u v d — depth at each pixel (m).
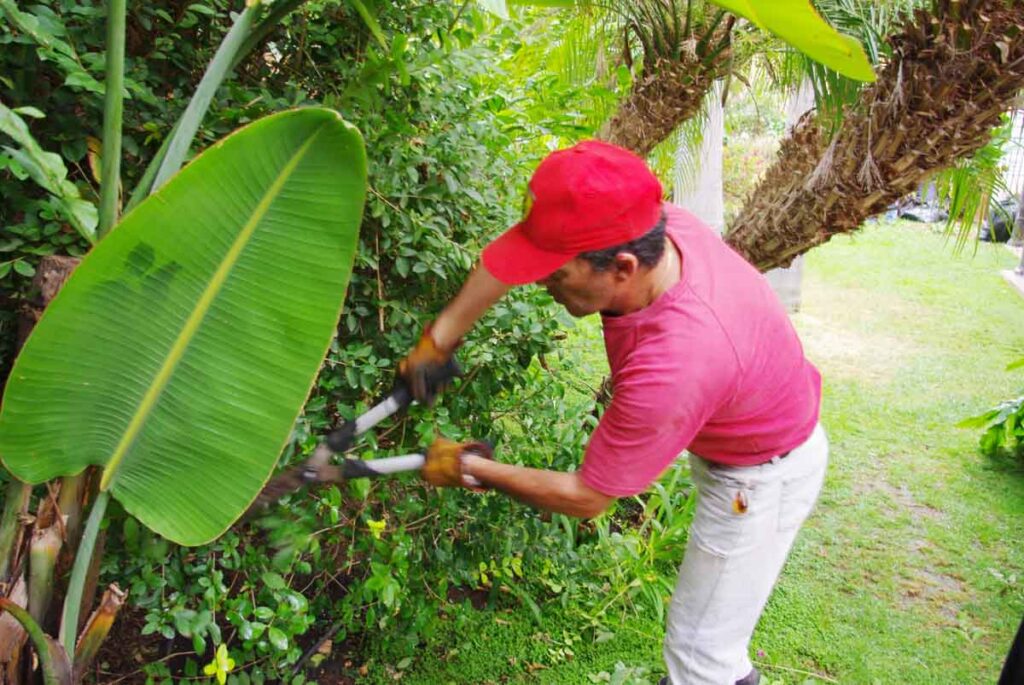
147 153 2.18
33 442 1.64
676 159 4.71
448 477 1.84
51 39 1.78
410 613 2.66
